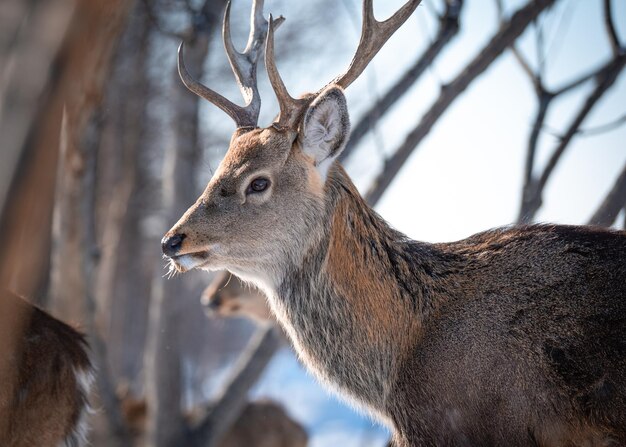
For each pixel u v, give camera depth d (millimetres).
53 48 3479
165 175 17953
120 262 31766
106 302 25312
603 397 8539
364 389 9531
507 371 8836
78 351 9820
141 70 29859
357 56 9773
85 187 14867
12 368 8805
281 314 9789
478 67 14688
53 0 3449
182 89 17578
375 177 14688
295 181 9477
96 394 15891
